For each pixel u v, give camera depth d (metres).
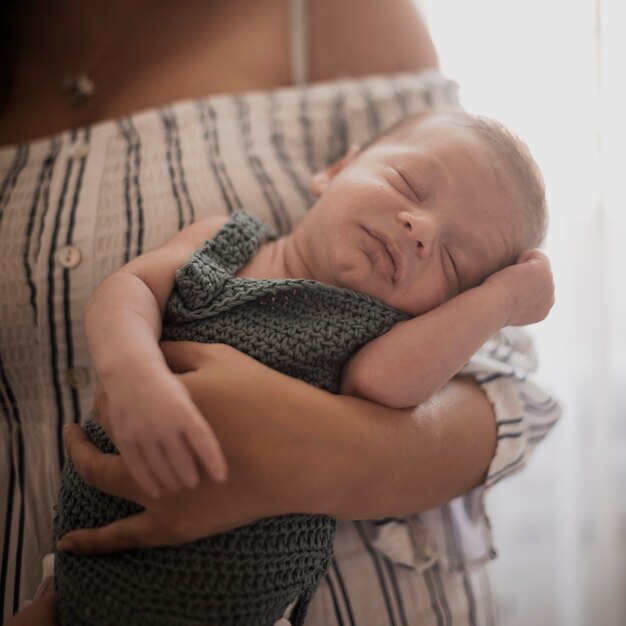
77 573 0.65
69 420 0.87
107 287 0.68
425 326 0.72
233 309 0.73
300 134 1.04
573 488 1.26
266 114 1.03
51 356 0.86
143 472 0.55
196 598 0.64
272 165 0.99
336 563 0.80
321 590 0.79
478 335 0.73
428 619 0.82
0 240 0.89
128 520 0.62
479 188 0.81
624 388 1.25
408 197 0.80
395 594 0.81
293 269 0.83
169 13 1.14
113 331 0.61
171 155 0.96
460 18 1.27
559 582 1.28
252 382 0.63
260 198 0.94
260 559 0.66
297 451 0.62
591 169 1.19
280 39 1.14
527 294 0.78
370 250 0.77
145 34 1.13
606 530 1.24
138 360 0.58
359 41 1.17
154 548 0.64
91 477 0.64
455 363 0.72
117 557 0.64
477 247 0.81
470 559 0.87
